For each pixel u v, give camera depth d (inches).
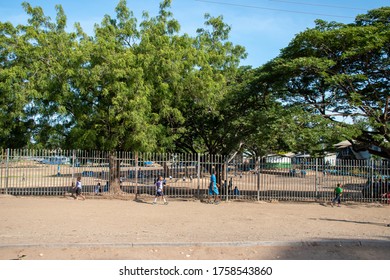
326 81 618.8
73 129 626.5
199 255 294.4
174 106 724.7
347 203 660.7
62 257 278.8
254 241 326.3
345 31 611.5
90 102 655.8
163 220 446.0
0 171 671.1
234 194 695.7
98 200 620.1
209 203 621.6
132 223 418.6
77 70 615.5
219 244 317.4
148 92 629.3
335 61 666.2
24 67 639.1
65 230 366.3
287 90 736.3
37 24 693.3
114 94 630.5
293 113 628.1
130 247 307.3
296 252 308.5
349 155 1203.9
